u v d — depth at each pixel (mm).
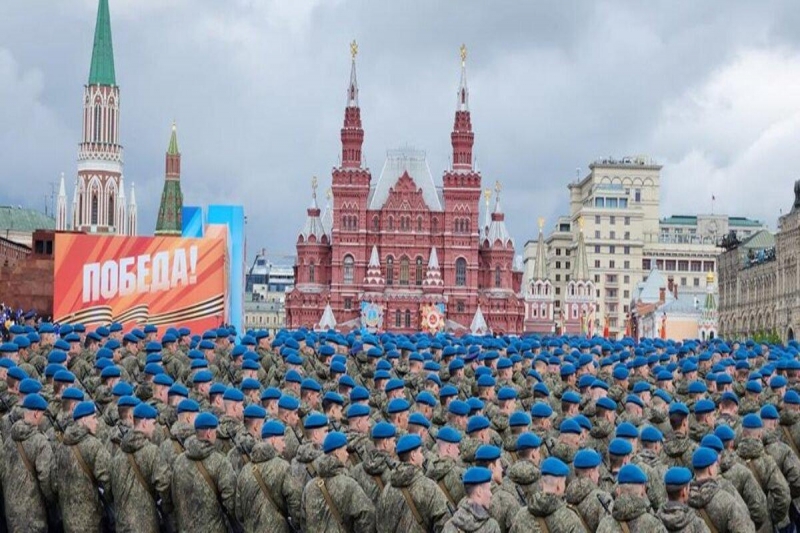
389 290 182000
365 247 183000
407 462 17625
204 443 19516
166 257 56125
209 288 56406
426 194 187000
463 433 21844
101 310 55625
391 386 26062
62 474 20094
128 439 19906
